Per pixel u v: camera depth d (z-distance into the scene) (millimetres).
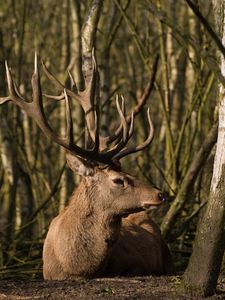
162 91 18625
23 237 15875
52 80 11742
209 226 8992
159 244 12250
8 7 22875
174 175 15742
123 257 11469
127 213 10820
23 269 13836
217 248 8992
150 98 24953
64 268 10906
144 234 11969
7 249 14750
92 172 10859
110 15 16484
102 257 10859
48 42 25219
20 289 9758
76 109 17312
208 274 9039
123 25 25641
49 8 25609
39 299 9250
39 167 21562
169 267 12539
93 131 11336
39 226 16516
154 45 22016
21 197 17281
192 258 9133
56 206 16406
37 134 18344
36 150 18172
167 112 16656
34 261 13953
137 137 22938
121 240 11523
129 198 10773
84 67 12711
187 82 19875
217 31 9680
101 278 10789
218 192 8922
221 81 7984
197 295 9070
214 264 9031
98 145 10758
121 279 10281
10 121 17766
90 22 12664
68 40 21938
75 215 10875
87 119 11383
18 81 18500
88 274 10891
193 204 15289
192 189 14984
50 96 11625
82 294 9414
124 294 9352
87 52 12688
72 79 11883
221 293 9188
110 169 10828
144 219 12352
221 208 8914
